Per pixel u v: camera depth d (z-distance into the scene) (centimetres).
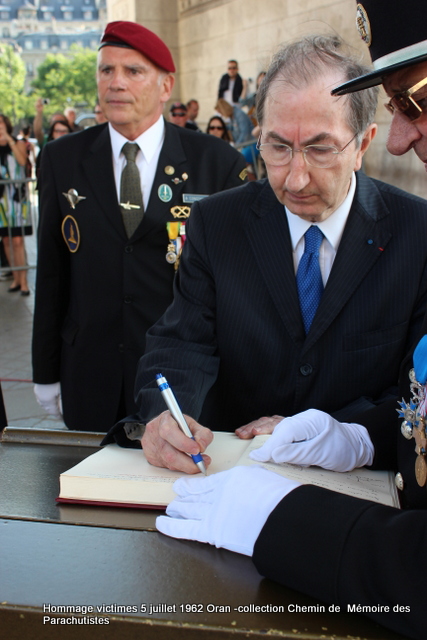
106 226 236
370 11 101
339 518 94
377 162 723
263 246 160
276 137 138
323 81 134
